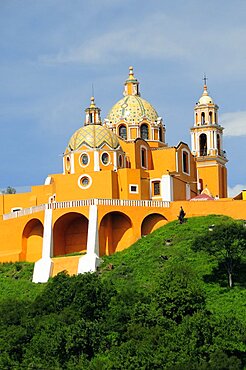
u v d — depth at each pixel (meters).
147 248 146.00
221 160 182.75
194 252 139.25
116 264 143.88
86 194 157.88
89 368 107.00
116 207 152.50
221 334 110.12
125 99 180.50
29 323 119.00
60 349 112.44
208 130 183.12
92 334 114.19
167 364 104.94
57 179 159.62
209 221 150.50
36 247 156.88
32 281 146.62
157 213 154.62
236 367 104.81
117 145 164.38
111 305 122.75
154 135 177.62
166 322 114.75
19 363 112.12
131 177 159.38
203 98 186.00
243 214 152.38
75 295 124.00
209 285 130.50
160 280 122.94
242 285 130.00
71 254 152.00
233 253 131.88
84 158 161.75
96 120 178.62
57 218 152.50
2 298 140.12
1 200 170.50
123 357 106.56
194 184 176.12
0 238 160.62
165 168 170.00
